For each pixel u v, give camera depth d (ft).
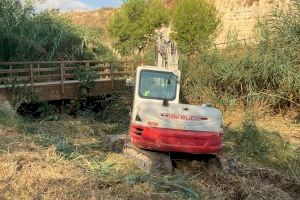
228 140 37.78
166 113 27.48
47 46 69.82
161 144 26.94
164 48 35.27
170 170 26.48
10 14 67.97
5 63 51.78
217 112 28.30
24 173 24.32
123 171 25.85
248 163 31.89
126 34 110.32
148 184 23.95
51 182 23.21
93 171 25.34
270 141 37.04
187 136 27.07
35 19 73.00
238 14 102.32
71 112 55.83
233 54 52.85
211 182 26.27
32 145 29.68
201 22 92.99
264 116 47.42
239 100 49.65
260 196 25.27
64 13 80.48
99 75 60.08
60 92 55.31
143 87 30.48
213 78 51.06
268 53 48.37
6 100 50.60
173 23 96.53
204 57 53.06
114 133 42.75
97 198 21.70
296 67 46.83
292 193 27.55
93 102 58.80
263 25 51.72
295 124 45.32
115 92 57.62
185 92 51.01
